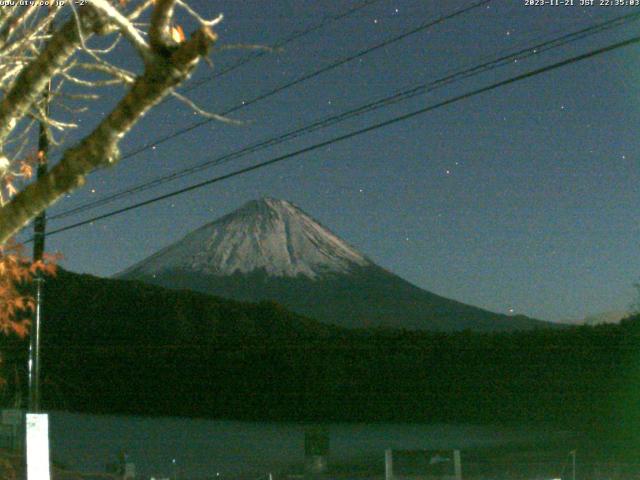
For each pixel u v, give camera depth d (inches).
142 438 1419.8
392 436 1407.5
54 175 169.5
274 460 1201.4
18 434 930.1
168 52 157.4
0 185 270.8
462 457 1157.1
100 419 1633.9
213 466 1149.7
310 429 1043.9
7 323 342.3
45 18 238.8
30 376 649.6
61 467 1042.7
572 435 1334.9
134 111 162.4
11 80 252.8
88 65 208.8
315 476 1012.5
